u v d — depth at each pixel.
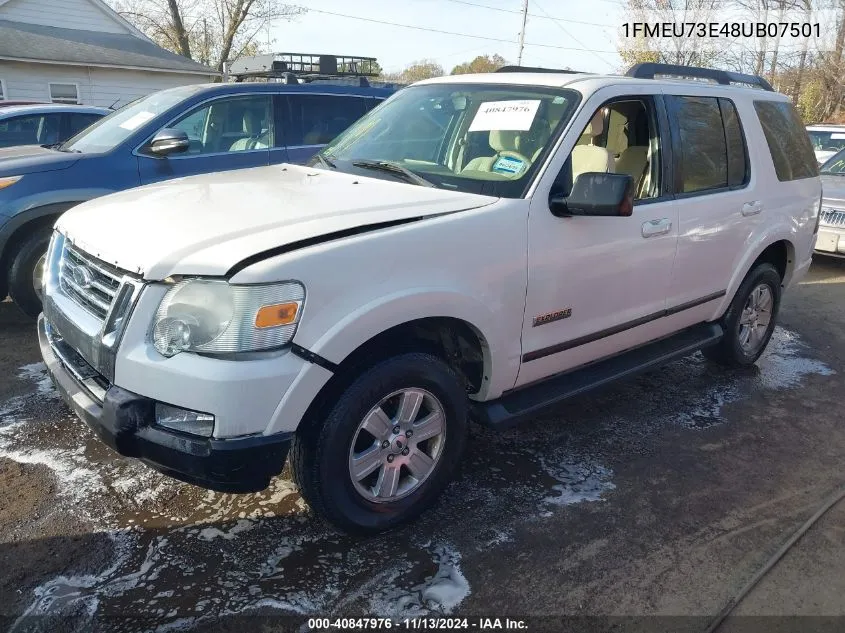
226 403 2.37
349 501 2.82
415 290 2.74
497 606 2.65
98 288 2.72
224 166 6.16
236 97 6.31
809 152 5.39
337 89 6.98
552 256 3.26
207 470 2.43
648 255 3.78
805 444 4.13
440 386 2.99
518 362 3.27
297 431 2.68
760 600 2.75
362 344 2.69
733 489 3.58
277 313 2.41
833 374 5.32
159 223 2.76
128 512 3.10
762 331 5.25
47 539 2.89
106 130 6.05
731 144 4.51
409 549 2.95
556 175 3.29
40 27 20.58
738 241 4.52
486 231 2.99
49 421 3.87
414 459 3.04
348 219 2.74
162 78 21.62
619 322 3.77
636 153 4.20
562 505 3.34
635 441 4.05
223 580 2.71
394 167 3.50
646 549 3.04
